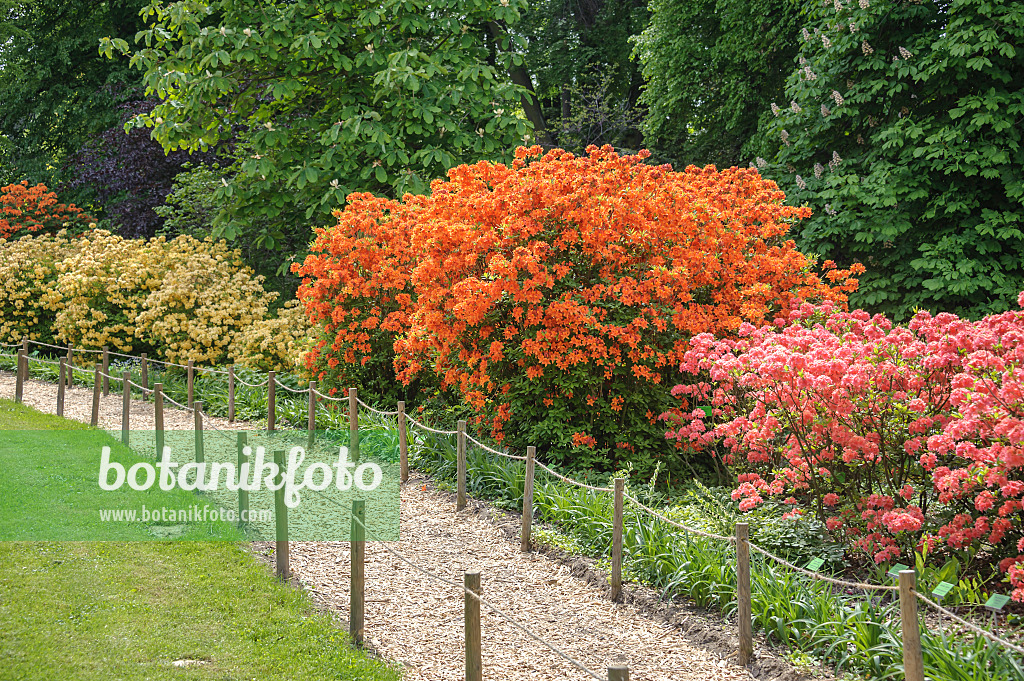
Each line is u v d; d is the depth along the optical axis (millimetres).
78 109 22609
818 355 5770
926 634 4473
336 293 10562
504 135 13594
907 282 11867
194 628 4922
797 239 13016
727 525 6340
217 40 13219
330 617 5254
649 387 8219
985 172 11078
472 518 7324
